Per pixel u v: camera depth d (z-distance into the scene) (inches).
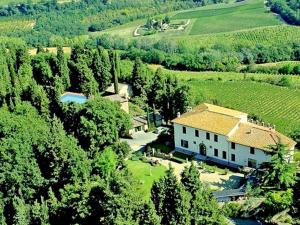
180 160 4367.6
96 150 4084.6
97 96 5157.5
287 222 3223.4
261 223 3218.5
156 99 5442.9
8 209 3112.7
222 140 4266.7
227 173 4116.6
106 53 6683.1
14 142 3535.9
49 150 3363.7
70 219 2770.7
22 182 3344.0
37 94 4886.8
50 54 6323.8
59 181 3336.6
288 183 3469.5
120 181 2613.2
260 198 3533.5
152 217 2443.4
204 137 4399.6
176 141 4638.3
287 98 6648.6
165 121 5285.4
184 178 2669.8
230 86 7401.6
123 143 4367.6
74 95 5659.5
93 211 2657.5
